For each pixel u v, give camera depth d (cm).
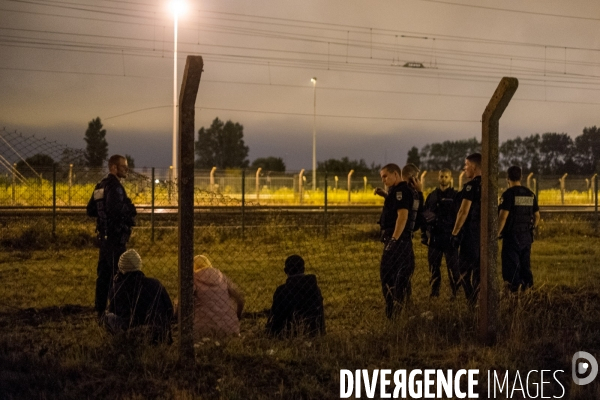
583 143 6331
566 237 1692
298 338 568
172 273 1016
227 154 8844
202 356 521
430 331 601
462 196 714
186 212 496
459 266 754
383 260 653
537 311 668
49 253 1255
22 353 511
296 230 1573
